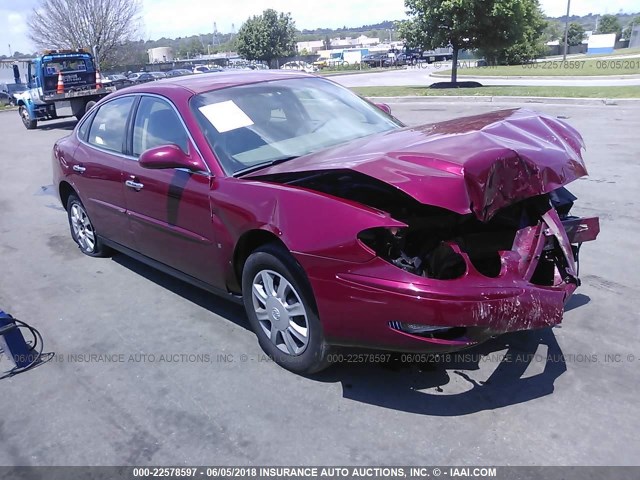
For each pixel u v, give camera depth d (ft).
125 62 151.74
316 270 9.72
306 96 14.58
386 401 10.27
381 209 10.44
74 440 9.83
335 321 9.76
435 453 8.93
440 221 10.37
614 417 9.46
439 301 8.72
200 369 11.69
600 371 10.71
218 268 12.20
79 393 11.19
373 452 9.05
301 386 10.89
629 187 22.53
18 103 63.31
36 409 10.77
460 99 55.67
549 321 9.46
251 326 12.99
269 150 12.55
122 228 15.57
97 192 16.30
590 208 20.21
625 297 13.56
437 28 71.72
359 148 11.21
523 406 9.88
